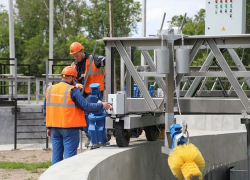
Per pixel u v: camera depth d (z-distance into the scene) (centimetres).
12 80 2275
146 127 1131
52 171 727
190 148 787
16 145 1922
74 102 985
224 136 1399
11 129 2048
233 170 1470
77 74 1105
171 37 943
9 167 1375
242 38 946
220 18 1633
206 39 959
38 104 2328
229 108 980
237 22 1620
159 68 936
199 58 2319
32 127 2069
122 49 1002
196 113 1019
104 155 871
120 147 994
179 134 851
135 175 991
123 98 982
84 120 998
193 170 758
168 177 1170
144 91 991
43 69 6700
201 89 1293
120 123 986
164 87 1023
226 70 952
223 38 952
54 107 991
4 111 2050
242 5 1620
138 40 993
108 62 1016
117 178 892
